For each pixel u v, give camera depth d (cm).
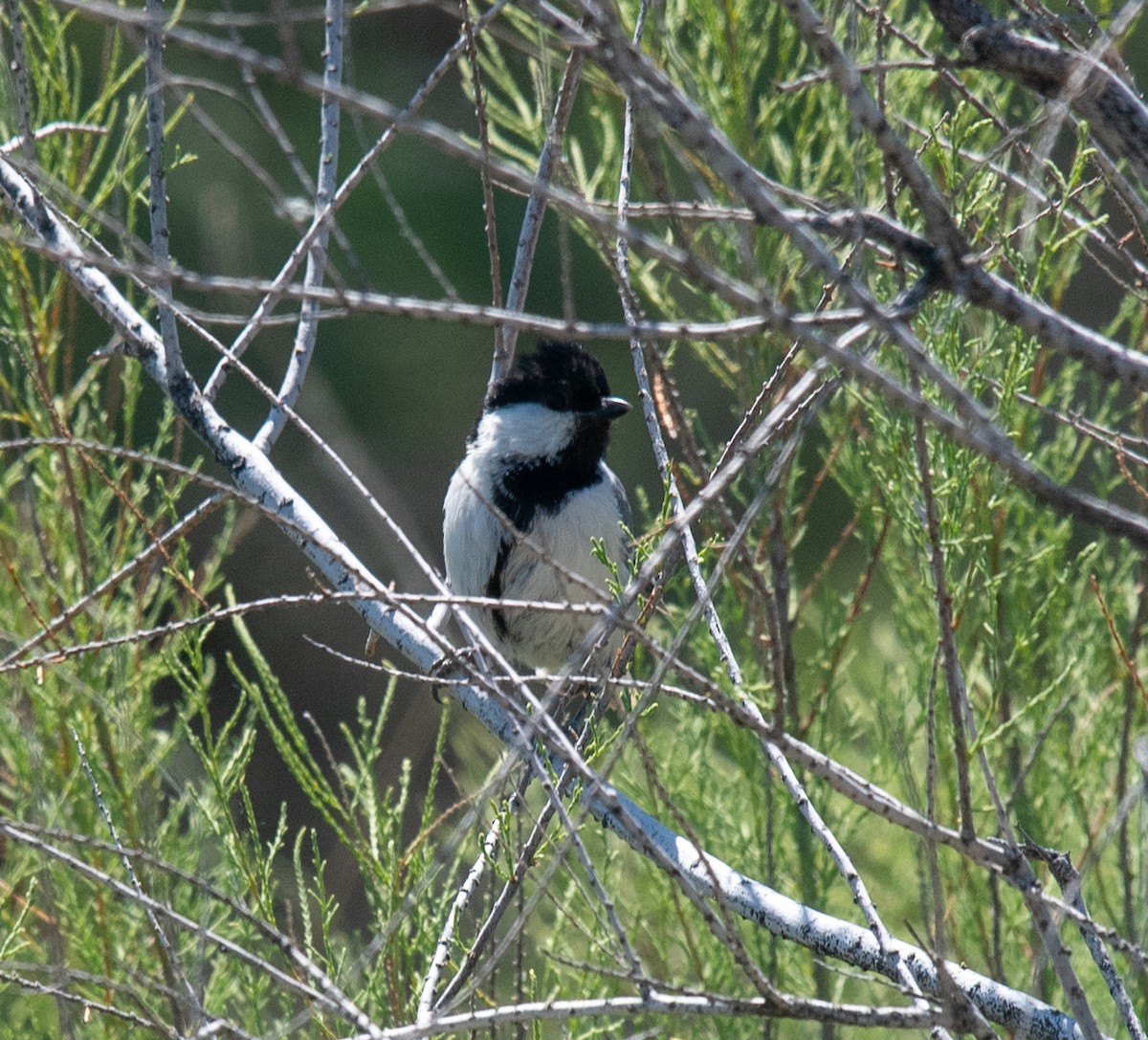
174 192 1702
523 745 427
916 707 807
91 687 716
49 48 788
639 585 397
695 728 777
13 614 786
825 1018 417
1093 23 482
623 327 371
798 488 930
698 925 732
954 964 516
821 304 486
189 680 726
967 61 444
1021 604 722
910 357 356
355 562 591
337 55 700
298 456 1525
